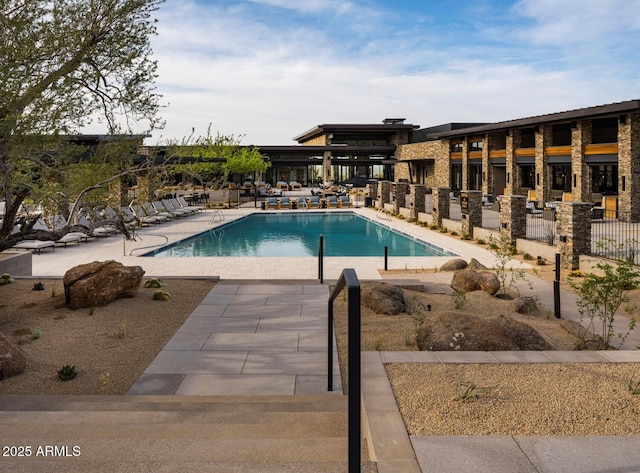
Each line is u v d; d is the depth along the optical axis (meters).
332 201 40.81
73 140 11.18
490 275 12.68
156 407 5.66
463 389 5.13
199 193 48.28
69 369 7.10
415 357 6.16
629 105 24.88
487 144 40.75
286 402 5.91
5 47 8.41
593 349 8.26
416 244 23.61
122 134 10.69
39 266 16.64
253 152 54.12
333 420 5.06
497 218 29.02
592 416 4.57
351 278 3.35
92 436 4.52
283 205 39.44
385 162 59.03
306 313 10.34
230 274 15.73
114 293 10.77
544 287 13.78
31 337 8.71
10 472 3.44
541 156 33.75
